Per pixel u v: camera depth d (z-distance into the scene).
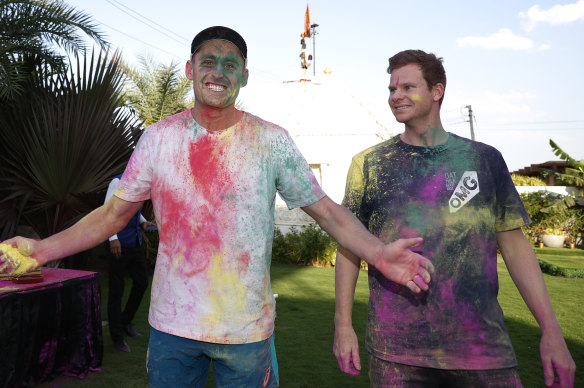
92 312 3.46
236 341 1.32
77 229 1.39
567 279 8.76
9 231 5.73
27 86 6.55
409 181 1.68
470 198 1.63
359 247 1.32
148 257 8.41
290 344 4.28
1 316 2.80
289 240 10.64
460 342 1.56
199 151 1.34
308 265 10.41
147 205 6.85
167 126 1.39
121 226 1.45
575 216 15.11
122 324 4.05
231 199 1.32
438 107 1.76
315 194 1.39
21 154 5.91
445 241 1.61
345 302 1.78
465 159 1.67
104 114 6.21
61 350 3.29
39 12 6.79
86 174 6.03
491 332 1.58
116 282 4.01
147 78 10.62
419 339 1.58
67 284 3.29
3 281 3.18
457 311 1.57
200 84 1.31
